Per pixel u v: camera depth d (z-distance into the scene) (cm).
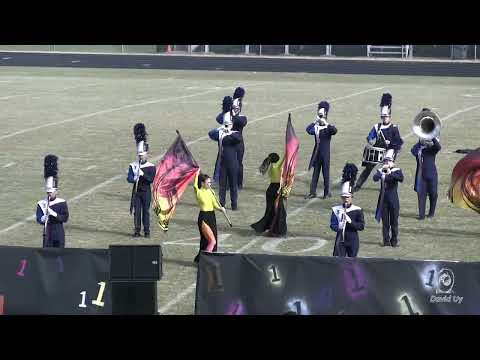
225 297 4291
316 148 7112
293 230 6266
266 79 15362
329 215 6675
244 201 7069
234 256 4284
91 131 10038
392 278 4228
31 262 4391
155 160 8519
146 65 17825
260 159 8556
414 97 12900
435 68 17438
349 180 5291
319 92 13488
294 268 4259
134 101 12438
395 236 5919
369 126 10425
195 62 18562
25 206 6875
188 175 5666
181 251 5784
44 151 8919
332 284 4247
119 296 4322
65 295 4359
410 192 7356
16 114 11231
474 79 15475
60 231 5406
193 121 10731
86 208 6819
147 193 6091
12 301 4412
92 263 4338
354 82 14938
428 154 6538
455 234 6206
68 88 13912
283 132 9956
